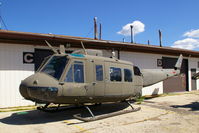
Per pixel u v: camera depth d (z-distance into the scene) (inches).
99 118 273.3
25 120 271.6
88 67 271.6
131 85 337.1
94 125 244.7
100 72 284.2
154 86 617.9
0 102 377.1
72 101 257.1
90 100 274.7
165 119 278.7
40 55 426.6
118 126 240.2
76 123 254.5
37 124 249.6
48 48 432.5
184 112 331.0
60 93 239.1
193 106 394.3
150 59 613.9
